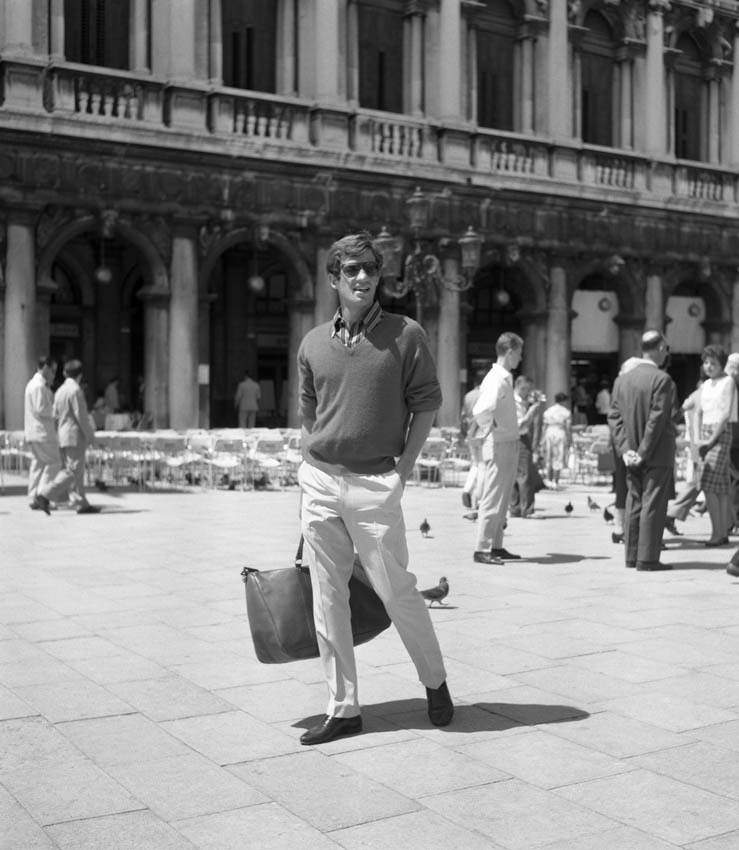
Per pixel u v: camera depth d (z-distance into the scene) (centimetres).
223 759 584
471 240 2428
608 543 1472
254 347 3581
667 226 3725
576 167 3519
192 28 2836
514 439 1269
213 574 1191
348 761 580
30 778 557
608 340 3712
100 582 1137
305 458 625
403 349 611
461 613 971
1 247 2628
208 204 2864
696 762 579
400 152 3186
